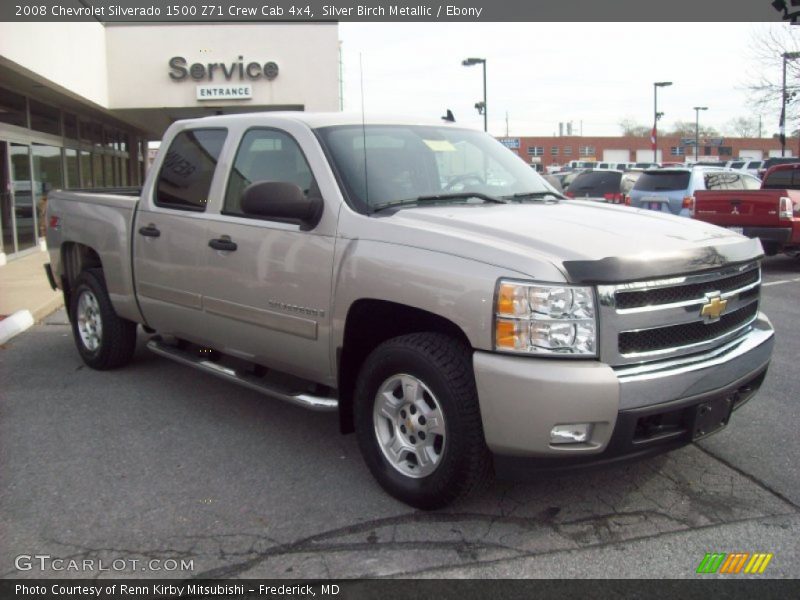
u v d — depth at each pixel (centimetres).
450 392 333
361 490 386
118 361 597
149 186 532
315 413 505
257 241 432
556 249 327
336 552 325
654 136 4222
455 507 363
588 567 313
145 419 492
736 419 487
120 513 362
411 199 412
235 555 324
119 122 2041
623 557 320
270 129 450
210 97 1767
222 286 459
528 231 350
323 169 408
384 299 359
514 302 313
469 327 324
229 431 471
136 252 535
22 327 768
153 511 364
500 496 376
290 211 392
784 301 912
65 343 711
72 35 1395
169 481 397
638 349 326
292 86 1795
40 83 1268
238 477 402
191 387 562
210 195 476
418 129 473
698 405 336
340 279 383
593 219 389
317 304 398
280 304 420
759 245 403
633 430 318
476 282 324
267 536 339
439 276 338
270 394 432
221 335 474
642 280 322
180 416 498
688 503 369
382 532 342
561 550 326
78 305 614
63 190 657
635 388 314
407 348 352
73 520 355
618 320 316
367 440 380
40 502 373
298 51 1784
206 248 469
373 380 372
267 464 420
